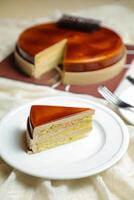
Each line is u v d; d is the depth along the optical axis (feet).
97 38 2.68
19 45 2.64
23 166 1.68
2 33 3.13
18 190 1.66
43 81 2.47
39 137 1.77
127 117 2.00
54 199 1.59
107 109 2.04
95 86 2.42
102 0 4.19
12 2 4.12
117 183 1.69
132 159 1.85
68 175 1.63
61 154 1.79
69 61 2.41
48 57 2.60
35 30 2.80
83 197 1.65
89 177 1.70
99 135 1.91
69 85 2.43
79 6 4.00
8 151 1.76
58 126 1.81
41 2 4.13
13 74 2.52
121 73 2.56
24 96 2.26
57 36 2.71
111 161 1.71
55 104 2.08
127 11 3.75
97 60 2.43
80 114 1.85
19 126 1.92
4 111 2.11
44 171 1.65
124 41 3.07
